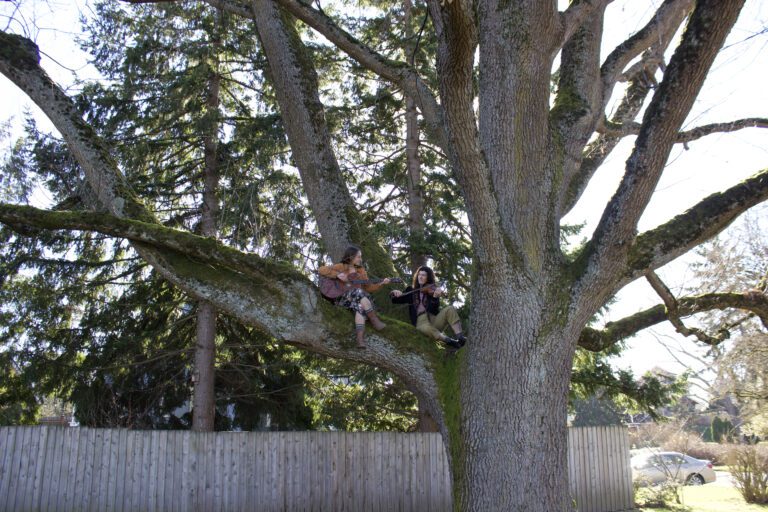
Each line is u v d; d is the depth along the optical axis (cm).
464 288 1345
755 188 562
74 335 1407
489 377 547
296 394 1564
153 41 1415
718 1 507
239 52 1473
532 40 579
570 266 572
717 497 1662
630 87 862
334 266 628
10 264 1341
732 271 1221
